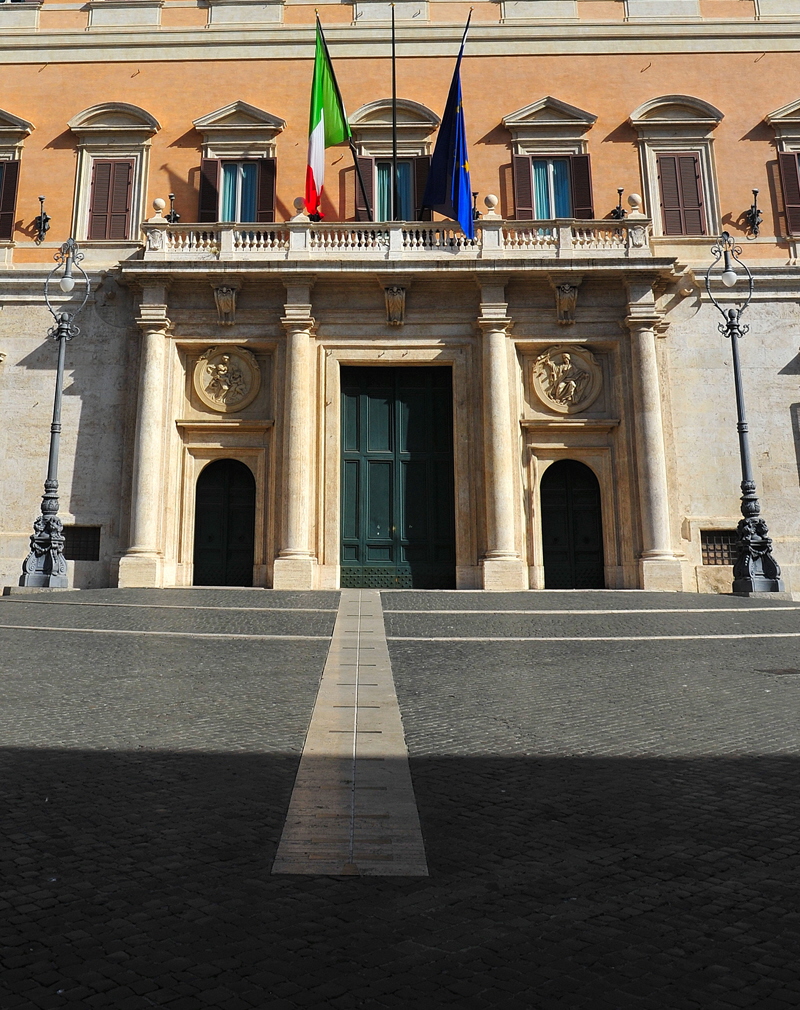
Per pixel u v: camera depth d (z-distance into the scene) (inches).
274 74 896.9
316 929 110.9
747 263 844.6
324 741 213.0
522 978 98.7
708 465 807.1
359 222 799.1
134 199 868.6
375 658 355.9
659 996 94.9
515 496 784.9
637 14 904.3
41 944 105.8
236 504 817.5
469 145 874.8
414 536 807.7
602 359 814.5
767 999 94.4
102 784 175.9
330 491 785.6
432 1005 92.5
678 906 119.0
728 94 884.0
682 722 242.4
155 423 775.7
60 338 716.0
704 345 823.1
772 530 800.3
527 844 143.4
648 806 164.7
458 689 292.8
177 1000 93.0
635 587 767.7
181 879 126.9
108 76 896.3
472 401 797.9
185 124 884.0
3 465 806.5
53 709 253.1
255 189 871.1
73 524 793.6
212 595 639.8
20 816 155.3
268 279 791.7
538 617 518.0
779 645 410.6
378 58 898.7
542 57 895.1
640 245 796.6
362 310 804.6
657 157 871.1
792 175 865.5
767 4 904.3
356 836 144.9
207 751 204.1
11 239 855.7
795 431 812.6
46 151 877.8
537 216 864.9
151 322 787.4
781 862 135.9
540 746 213.3
